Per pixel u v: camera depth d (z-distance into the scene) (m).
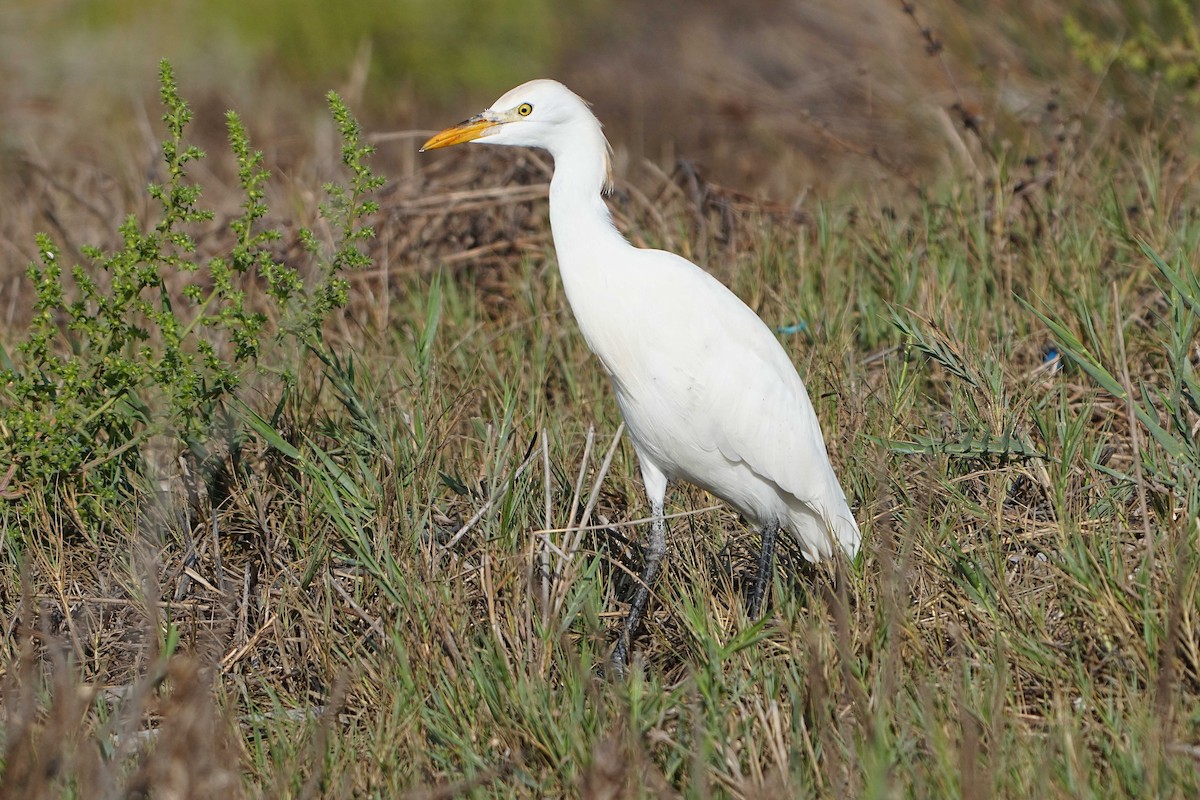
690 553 9.16
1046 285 11.88
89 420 8.93
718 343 8.95
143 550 8.89
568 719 6.89
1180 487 8.12
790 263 13.28
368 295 13.30
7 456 8.98
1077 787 6.05
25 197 16.81
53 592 8.73
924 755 6.47
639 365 9.09
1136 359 10.57
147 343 11.35
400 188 14.66
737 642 7.09
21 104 21.19
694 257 13.70
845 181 18.62
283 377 9.51
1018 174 14.16
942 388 10.90
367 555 8.26
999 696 6.49
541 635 7.51
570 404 11.70
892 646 6.71
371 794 6.61
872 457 9.46
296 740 7.09
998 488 8.73
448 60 23.84
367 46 22.05
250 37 22.97
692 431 9.10
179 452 9.45
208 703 6.63
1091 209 13.24
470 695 7.21
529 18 24.59
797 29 23.91
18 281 14.46
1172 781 6.10
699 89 23.02
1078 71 18.20
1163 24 18.12
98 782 6.09
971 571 7.87
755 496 9.26
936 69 19.78
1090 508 8.59
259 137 20.12
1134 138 15.84
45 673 7.87
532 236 14.27
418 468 8.98
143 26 22.95
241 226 8.94
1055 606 7.80
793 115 21.19
